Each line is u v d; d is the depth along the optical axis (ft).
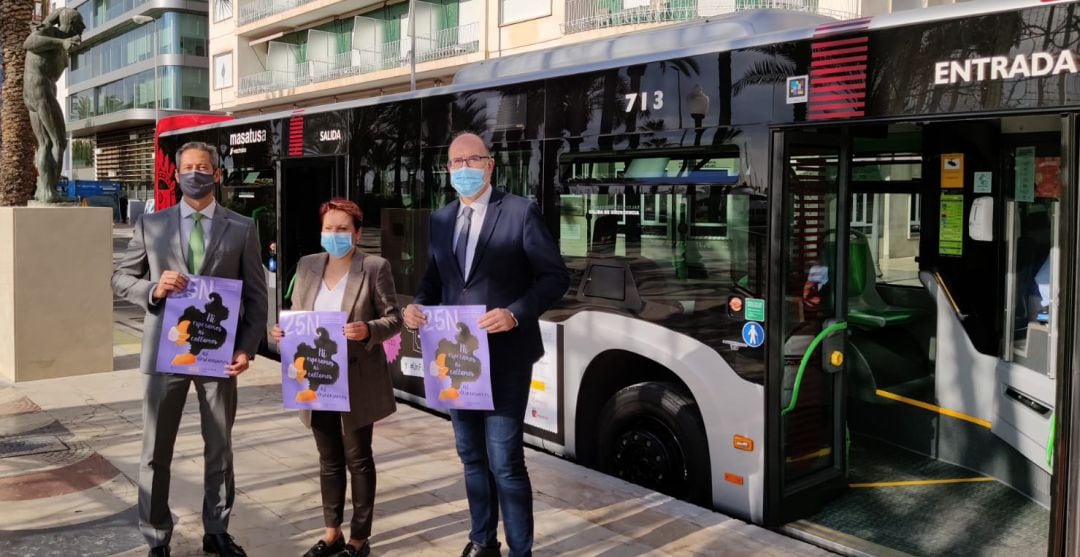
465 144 11.96
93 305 27.91
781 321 15.12
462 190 12.01
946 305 18.57
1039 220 16.35
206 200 12.82
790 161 15.19
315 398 12.71
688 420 16.42
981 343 17.89
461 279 12.17
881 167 19.86
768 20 17.44
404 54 109.81
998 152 17.37
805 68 14.69
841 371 16.44
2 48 44.47
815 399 16.01
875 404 20.35
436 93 22.57
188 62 168.76
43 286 26.99
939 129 18.47
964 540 14.65
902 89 13.58
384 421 22.31
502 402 11.90
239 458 18.90
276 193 30.22
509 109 20.21
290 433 21.06
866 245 20.38
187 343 12.35
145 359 12.57
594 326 18.06
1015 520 15.56
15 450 19.35
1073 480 11.59
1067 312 11.67
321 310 12.98
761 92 15.30
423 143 23.04
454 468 18.25
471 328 11.71
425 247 23.04
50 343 27.20
